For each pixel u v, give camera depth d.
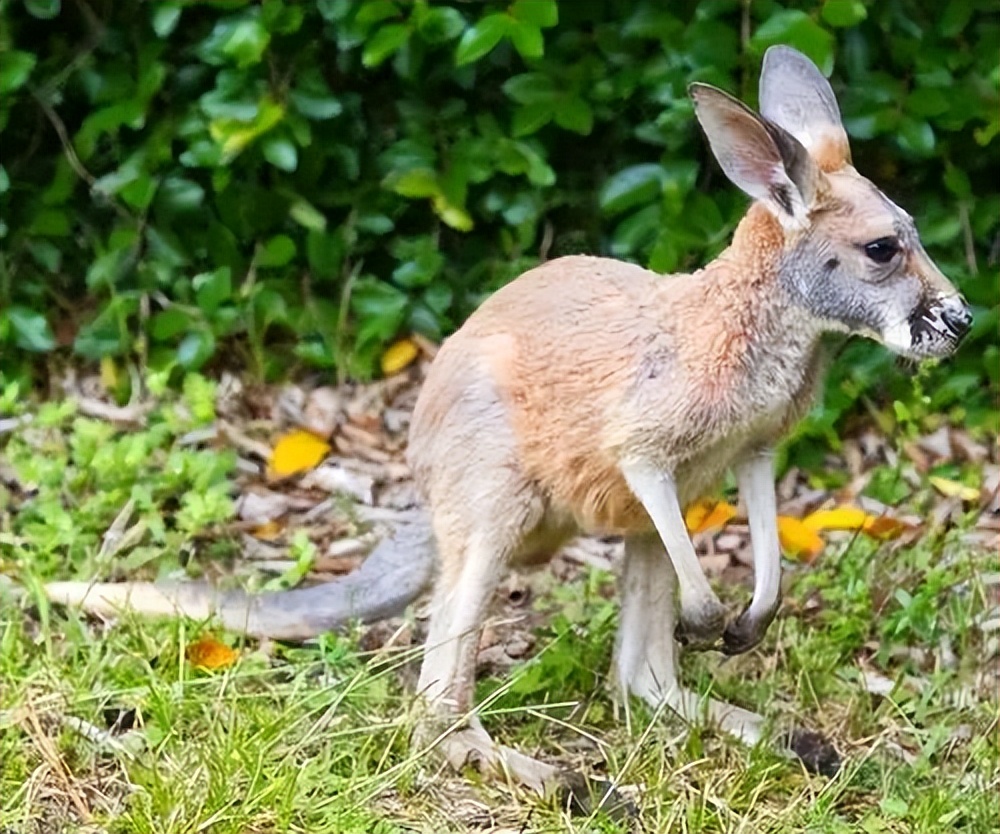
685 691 8.69
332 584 9.39
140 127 11.68
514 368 8.20
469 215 12.00
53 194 11.83
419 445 8.53
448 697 8.24
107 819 7.46
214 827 7.31
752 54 11.04
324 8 11.41
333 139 11.92
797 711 8.80
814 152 7.98
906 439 11.26
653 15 11.38
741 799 7.91
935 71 11.44
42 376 11.94
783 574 10.02
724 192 11.69
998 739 8.49
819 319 7.76
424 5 11.28
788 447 11.31
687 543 7.95
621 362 7.93
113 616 9.22
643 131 11.49
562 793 7.89
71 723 8.04
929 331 7.66
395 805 7.78
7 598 9.30
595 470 8.08
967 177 11.79
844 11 11.05
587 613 9.57
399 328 12.04
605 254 12.07
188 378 11.38
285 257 11.84
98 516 10.24
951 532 10.42
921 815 7.78
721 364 7.79
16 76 11.39
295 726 8.03
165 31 11.38
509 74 11.95
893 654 9.34
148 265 11.88
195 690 8.40
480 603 8.28
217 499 10.30
